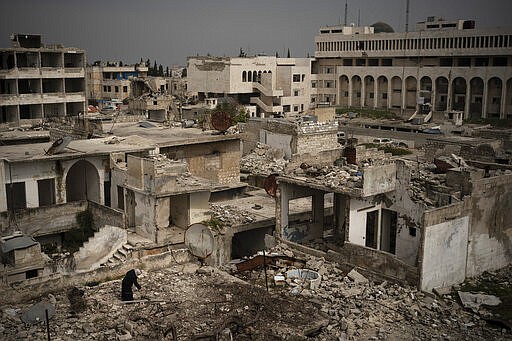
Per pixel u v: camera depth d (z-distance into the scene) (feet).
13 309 75.46
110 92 383.65
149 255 98.27
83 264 94.22
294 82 382.22
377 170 92.22
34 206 114.93
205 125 178.29
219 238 109.50
